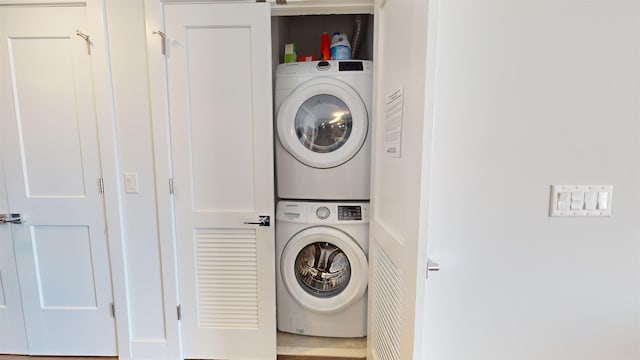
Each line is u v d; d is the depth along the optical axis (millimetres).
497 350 925
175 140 1431
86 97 1406
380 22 1187
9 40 1380
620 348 909
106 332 1562
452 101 833
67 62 1388
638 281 880
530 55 815
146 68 1382
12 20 1363
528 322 910
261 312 1543
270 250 1503
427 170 750
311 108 1583
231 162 1450
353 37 1980
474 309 909
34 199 1473
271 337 1556
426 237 771
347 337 1687
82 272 1530
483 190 863
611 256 875
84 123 1423
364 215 1524
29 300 1556
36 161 1452
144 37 1366
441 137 846
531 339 917
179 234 1491
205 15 1357
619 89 819
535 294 899
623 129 830
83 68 1389
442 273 895
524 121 837
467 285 900
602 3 792
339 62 1519
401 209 926
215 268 1519
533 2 799
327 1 1378
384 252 1126
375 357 1292
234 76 1399
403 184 902
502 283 897
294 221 1561
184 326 1552
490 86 828
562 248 879
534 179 855
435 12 697
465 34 813
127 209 1469
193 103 1414
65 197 1472
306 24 2078
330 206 1563
